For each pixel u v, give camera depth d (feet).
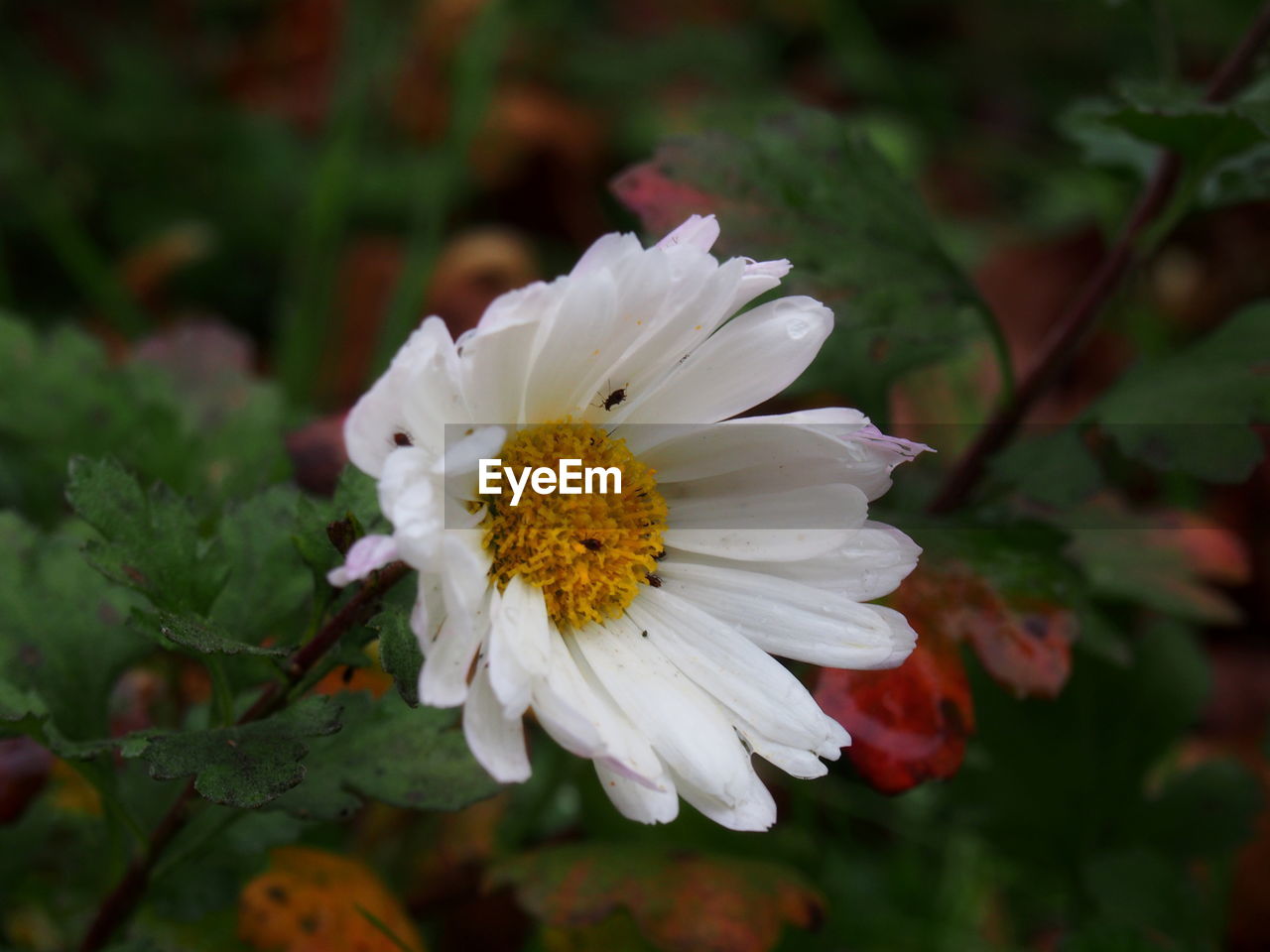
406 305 1.22
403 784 0.72
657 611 0.69
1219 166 0.86
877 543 0.69
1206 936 0.89
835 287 0.82
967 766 0.91
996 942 0.97
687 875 0.81
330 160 1.26
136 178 1.48
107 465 0.68
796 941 0.89
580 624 0.68
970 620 0.76
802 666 0.79
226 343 0.98
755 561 0.69
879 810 0.99
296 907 0.80
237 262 1.46
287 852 0.82
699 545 0.69
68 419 0.88
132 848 0.78
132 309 1.30
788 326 0.68
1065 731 0.90
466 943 0.91
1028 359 1.36
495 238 1.43
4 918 0.81
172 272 1.42
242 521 0.73
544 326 0.64
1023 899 0.99
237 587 0.72
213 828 0.74
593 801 0.87
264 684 0.75
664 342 0.66
